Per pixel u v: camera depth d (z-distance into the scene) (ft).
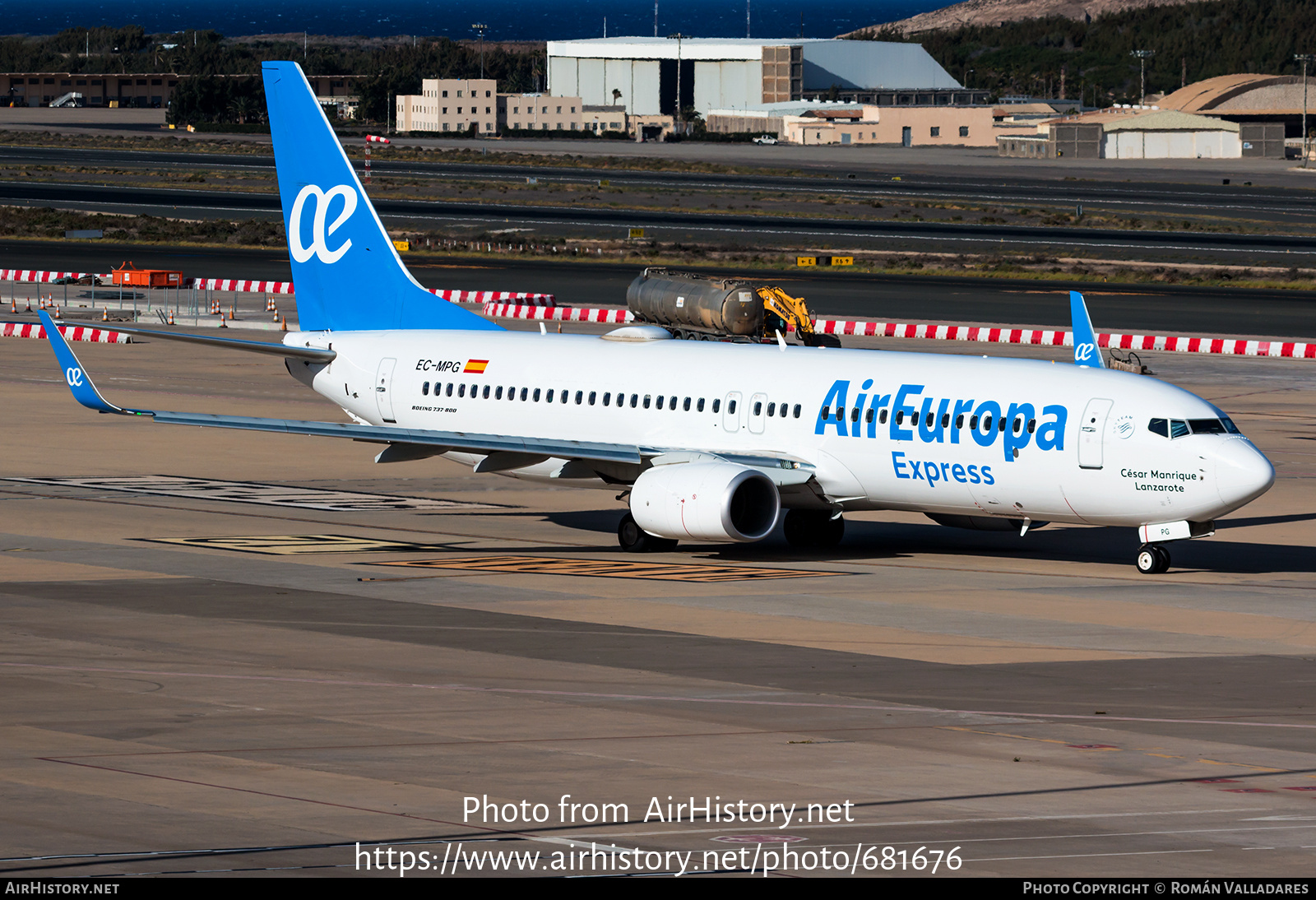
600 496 551.59
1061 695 289.53
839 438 437.17
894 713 273.95
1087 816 213.05
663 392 463.83
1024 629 352.08
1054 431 410.11
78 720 262.67
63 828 201.87
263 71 530.68
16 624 343.05
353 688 288.92
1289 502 535.60
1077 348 492.95
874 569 428.56
